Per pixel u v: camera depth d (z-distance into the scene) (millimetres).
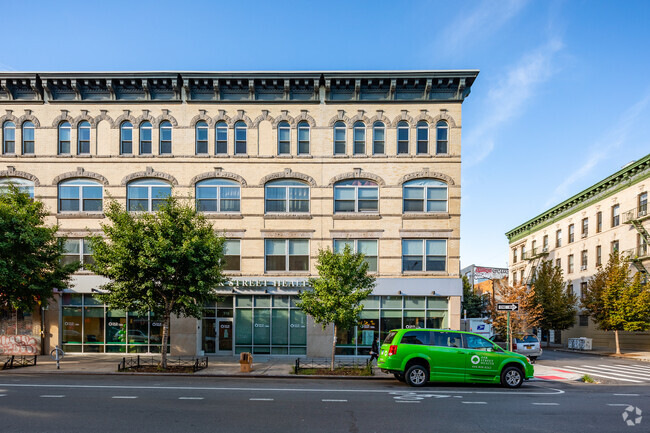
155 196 22797
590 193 38719
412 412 10352
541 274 40781
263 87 23125
